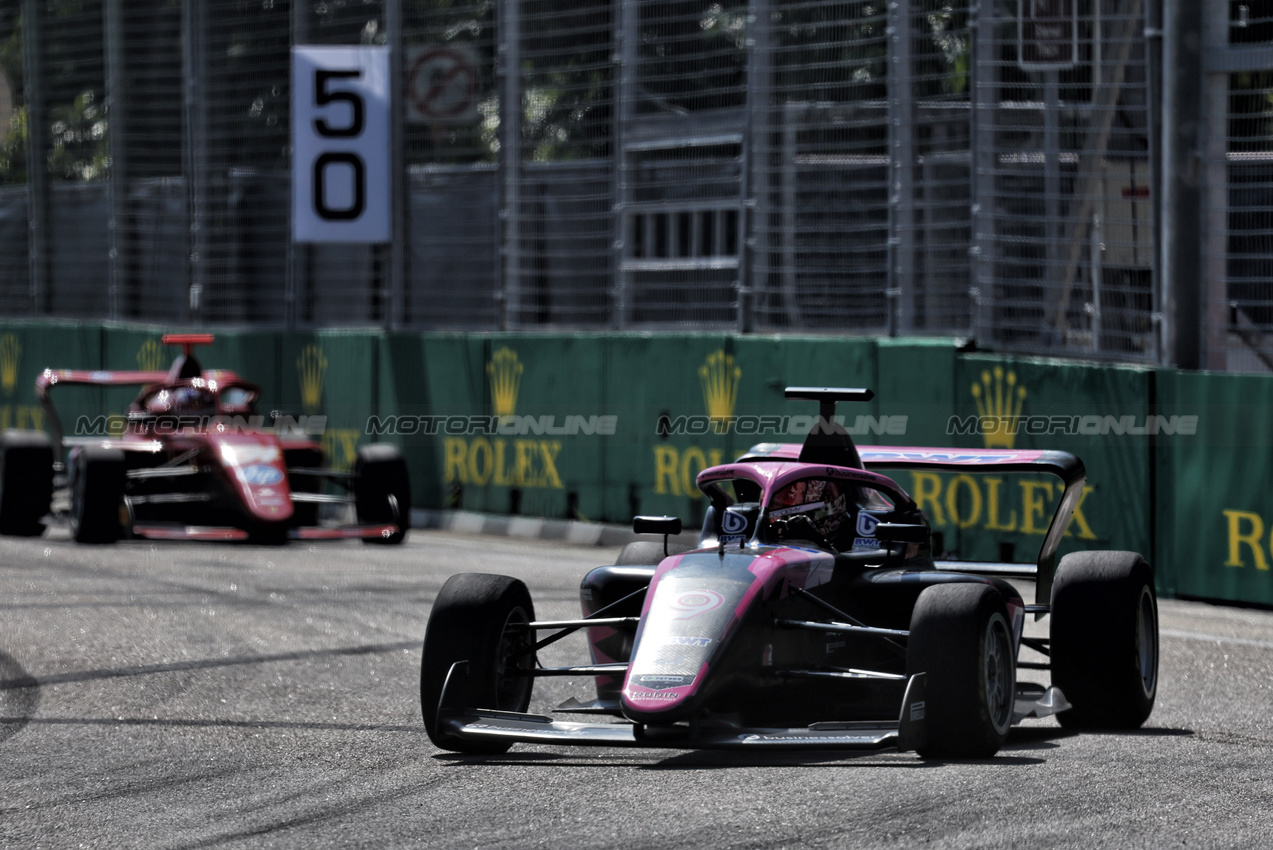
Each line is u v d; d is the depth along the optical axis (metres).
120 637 32.84
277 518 46.69
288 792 20.39
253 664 30.31
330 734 24.44
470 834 17.81
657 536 50.38
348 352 60.09
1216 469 38.28
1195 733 24.59
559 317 56.12
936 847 16.66
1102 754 21.95
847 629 21.95
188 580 41.34
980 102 44.44
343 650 31.91
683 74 50.75
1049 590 27.77
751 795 19.22
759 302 50.00
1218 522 38.28
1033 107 43.62
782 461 26.73
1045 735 24.33
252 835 18.14
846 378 46.06
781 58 49.78
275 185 64.06
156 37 69.00
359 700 27.27
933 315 46.31
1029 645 26.72
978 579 23.75
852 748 20.17
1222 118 40.22
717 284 52.09
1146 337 41.41
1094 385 40.28
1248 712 26.59
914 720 20.47
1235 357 40.47
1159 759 21.55
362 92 58.22
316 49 58.03
